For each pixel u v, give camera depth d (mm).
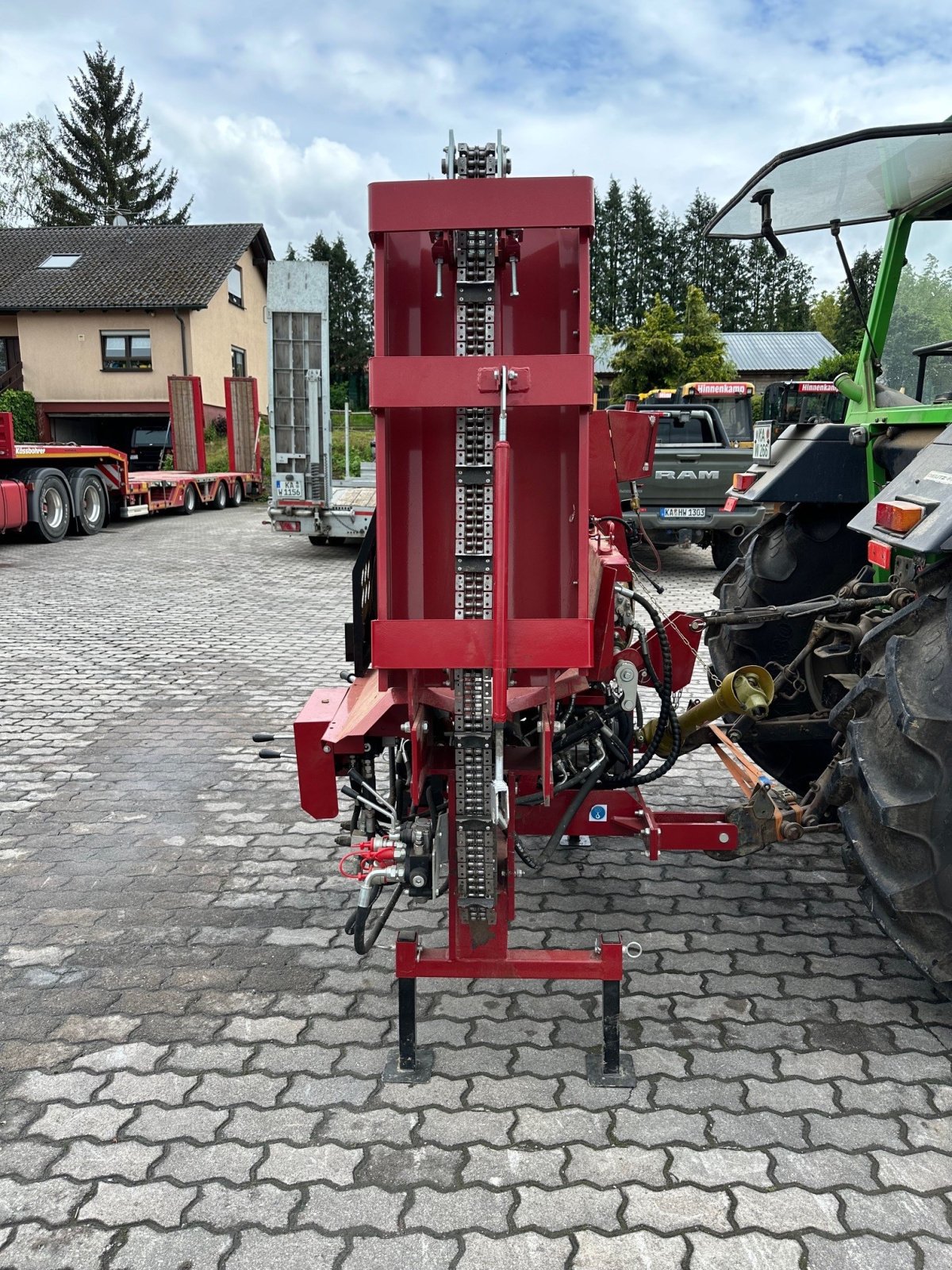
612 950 2588
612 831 3209
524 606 2381
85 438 28547
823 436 4031
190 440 22484
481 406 2178
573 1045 2807
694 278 57750
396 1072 2672
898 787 2518
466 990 3104
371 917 3580
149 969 3240
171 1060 2754
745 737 3773
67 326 26859
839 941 3414
